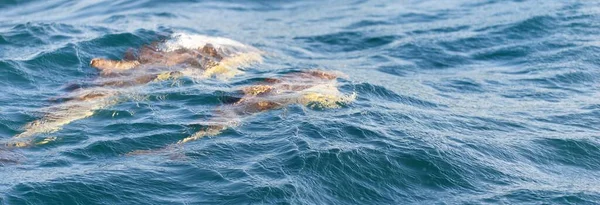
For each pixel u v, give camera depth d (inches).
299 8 1128.8
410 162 558.6
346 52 898.1
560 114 684.1
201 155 563.8
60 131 612.7
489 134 626.8
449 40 916.0
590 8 1008.2
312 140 579.8
